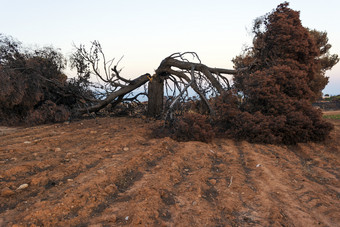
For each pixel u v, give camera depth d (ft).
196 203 11.99
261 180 15.66
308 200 12.89
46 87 45.24
